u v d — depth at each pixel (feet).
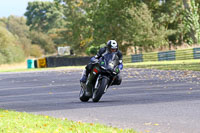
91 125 84.38
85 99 144.56
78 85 236.43
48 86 244.01
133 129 79.92
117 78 138.21
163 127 81.97
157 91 168.76
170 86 188.24
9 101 167.22
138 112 106.01
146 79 242.58
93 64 137.28
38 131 77.10
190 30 548.72
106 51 135.64
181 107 111.55
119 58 136.56
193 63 360.28
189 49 443.73
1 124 86.58
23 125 84.99
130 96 154.92
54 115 108.78
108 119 96.53
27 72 492.13
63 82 270.26
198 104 116.26
